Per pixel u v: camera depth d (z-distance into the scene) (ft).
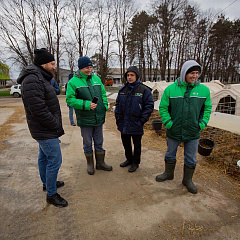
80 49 79.66
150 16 95.91
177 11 86.99
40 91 6.10
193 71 6.99
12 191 8.11
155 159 11.36
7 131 17.30
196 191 7.98
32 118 6.36
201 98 7.50
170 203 7.40
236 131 13.71
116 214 6.81
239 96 18.44
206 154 10.37
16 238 5.75
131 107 9.03
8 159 11.23
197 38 98.99
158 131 16.33
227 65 110.01
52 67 6.63
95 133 9.58
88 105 8.36
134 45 99.19
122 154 12.22
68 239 5.75
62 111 29.32
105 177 9.36
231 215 6.76
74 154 12.14
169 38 90.99
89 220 6.52
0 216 6.65
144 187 8.48
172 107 7.75
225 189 8.29
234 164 10.34
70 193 8.05
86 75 8.71
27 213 6.82
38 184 8.67
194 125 7.55
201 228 6.18
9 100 51.90
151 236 5.88
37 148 13.01
